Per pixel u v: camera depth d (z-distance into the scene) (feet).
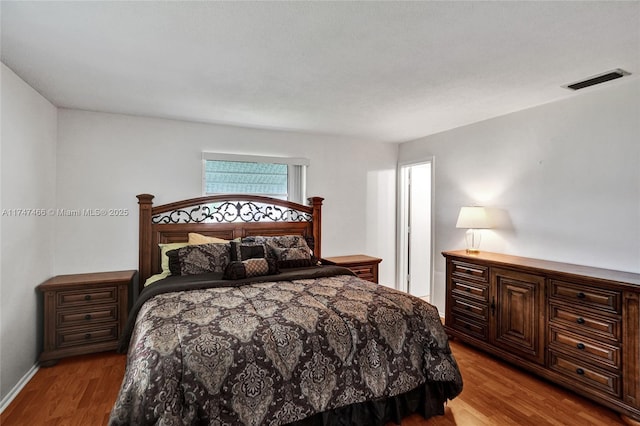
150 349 5.57
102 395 8.02
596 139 9.04
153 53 6.93
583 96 9.31
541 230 10.34
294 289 8.64
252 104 10.37
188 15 5.52
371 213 15.92
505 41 6.39
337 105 10.44
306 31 6.03
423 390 7.32
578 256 9.44
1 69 7.41
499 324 9.91
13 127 7.99
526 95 9.48
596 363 7.66
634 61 7.25
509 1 5.11
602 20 5.62
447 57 7.09
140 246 11.39
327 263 13.35
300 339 6.27
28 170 8.80
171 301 7.63
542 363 8.75
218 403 5.41
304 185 14.42
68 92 9.32
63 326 9.71
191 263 10.28
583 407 7.67
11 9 5.32
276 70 7.79
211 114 11.46
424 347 7.43
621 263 8.55
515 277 9.48
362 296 8.04
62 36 6.23
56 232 10.68
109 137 11.32
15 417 7.14
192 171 12.43
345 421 6.56
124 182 11.52
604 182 8.88
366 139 15.62
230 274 9.50
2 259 7.59
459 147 13.14
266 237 12.05
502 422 7.12
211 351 5.62
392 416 7.03
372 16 5.54
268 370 5.82
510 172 11.25
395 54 6.96
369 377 6.60
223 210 12.79
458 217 12.59
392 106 10.54
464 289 11.09
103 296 10.14
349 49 6.75
